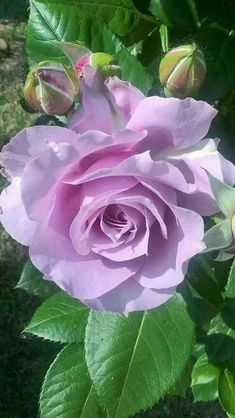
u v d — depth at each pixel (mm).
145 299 243
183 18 342
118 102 237
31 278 355
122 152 233
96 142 219
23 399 731
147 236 233
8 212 243
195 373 403
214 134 375
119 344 311
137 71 295
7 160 234
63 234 242
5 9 418
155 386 307
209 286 314
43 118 367
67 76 245
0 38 908
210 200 238
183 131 231
